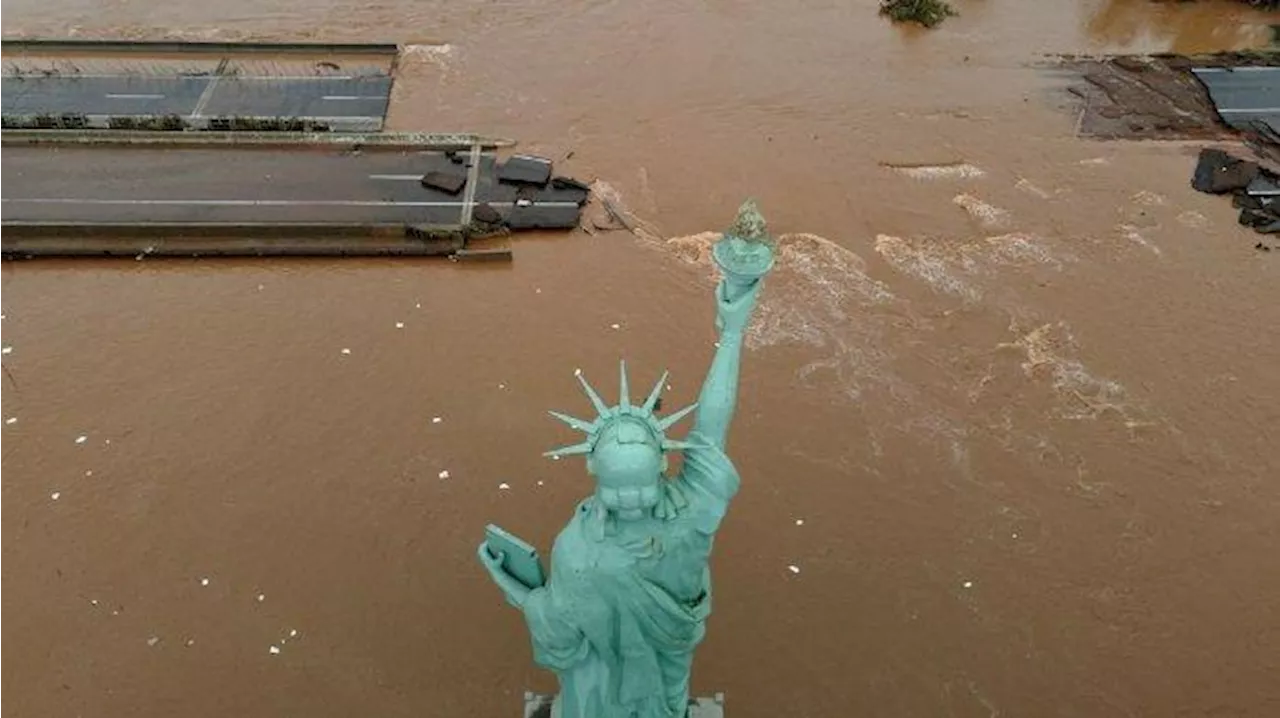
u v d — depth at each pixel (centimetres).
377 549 2930
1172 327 3709
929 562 2944
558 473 3122
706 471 1360
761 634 2761
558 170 4362
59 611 2772
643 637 1474
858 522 3034
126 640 2717
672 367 3453
